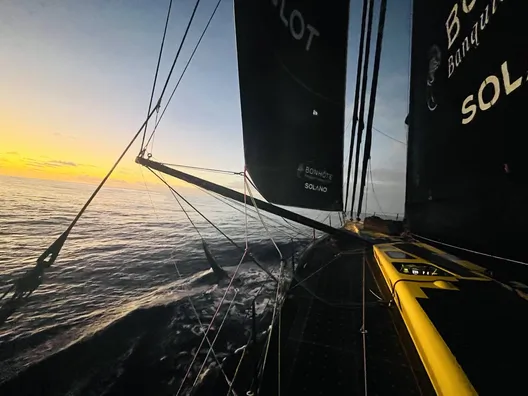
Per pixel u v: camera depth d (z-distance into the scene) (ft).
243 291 52.26
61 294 54.24
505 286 9.32
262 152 14.57
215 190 13.44
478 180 10.71
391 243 18.17
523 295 8.45
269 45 14.23
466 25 11.45
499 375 5.36
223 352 30.12
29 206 243.60
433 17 14.55
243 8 12.64
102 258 84.28
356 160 28.55
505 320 7.23
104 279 64.28
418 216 16.79
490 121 9.95
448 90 12.92
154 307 45.60
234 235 128.57
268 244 99.19
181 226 169.78
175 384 26.35
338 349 9.62
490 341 6.40
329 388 7.98
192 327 37.40
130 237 123.95
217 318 39.55
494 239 9.89
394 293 10.80
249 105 13.64
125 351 32.81
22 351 33.73
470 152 11.23
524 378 5.26
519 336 6.52
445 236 13.35
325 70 17.93
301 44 16.19
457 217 12.21
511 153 8.94
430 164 14.97
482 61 10.37
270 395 7.87
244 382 11.31
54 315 44.42
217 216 251.80
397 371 8.43
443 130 13.41
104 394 26.14
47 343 35.50
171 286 58.39
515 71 8.65
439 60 13.91
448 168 13.03
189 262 78.13
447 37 13.08
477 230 10.84
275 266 70.85
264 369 8.87
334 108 18.95
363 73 23.85
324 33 17.54
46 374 29.27
